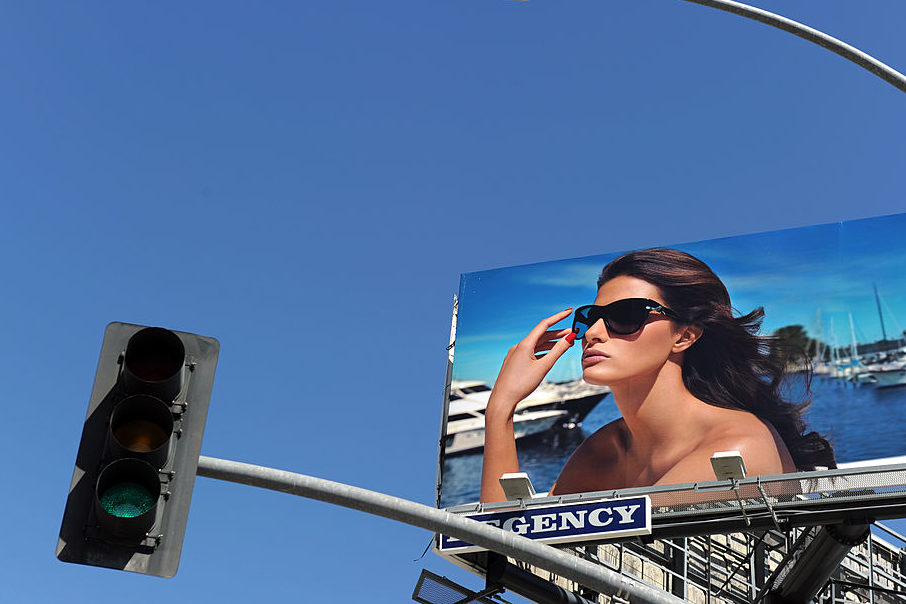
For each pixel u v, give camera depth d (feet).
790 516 67.77
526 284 84.28
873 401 69.82
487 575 72.54
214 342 28.91
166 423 27.32
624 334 78.84
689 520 69.56
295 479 29.25
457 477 76.59
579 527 68.74
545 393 78.33
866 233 77.30
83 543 26.27
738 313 76.95
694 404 74.02
